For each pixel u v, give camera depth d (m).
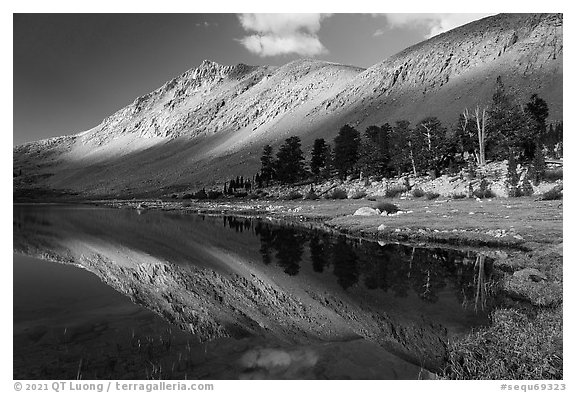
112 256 28.17
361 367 9.94
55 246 33.28
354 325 13.45
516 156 65.88
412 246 29.36
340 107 184.25
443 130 79.25
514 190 52.91
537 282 16.61
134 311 14.38
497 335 11.17
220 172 180.12
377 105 163.62
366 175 91.94
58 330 12.02
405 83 167.38
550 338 10.27
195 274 22.06
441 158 77.81
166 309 14.82
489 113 81.38
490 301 15.66
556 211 37.28
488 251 25.53
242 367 9.73
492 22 165.12
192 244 34.59
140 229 48.34
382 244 31.11
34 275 21.27
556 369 9.05
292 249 31.03
